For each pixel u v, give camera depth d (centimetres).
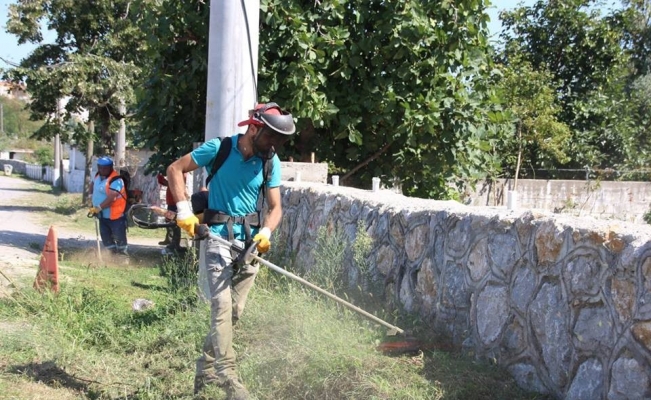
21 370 537
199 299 678
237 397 464
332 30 1074
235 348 562
